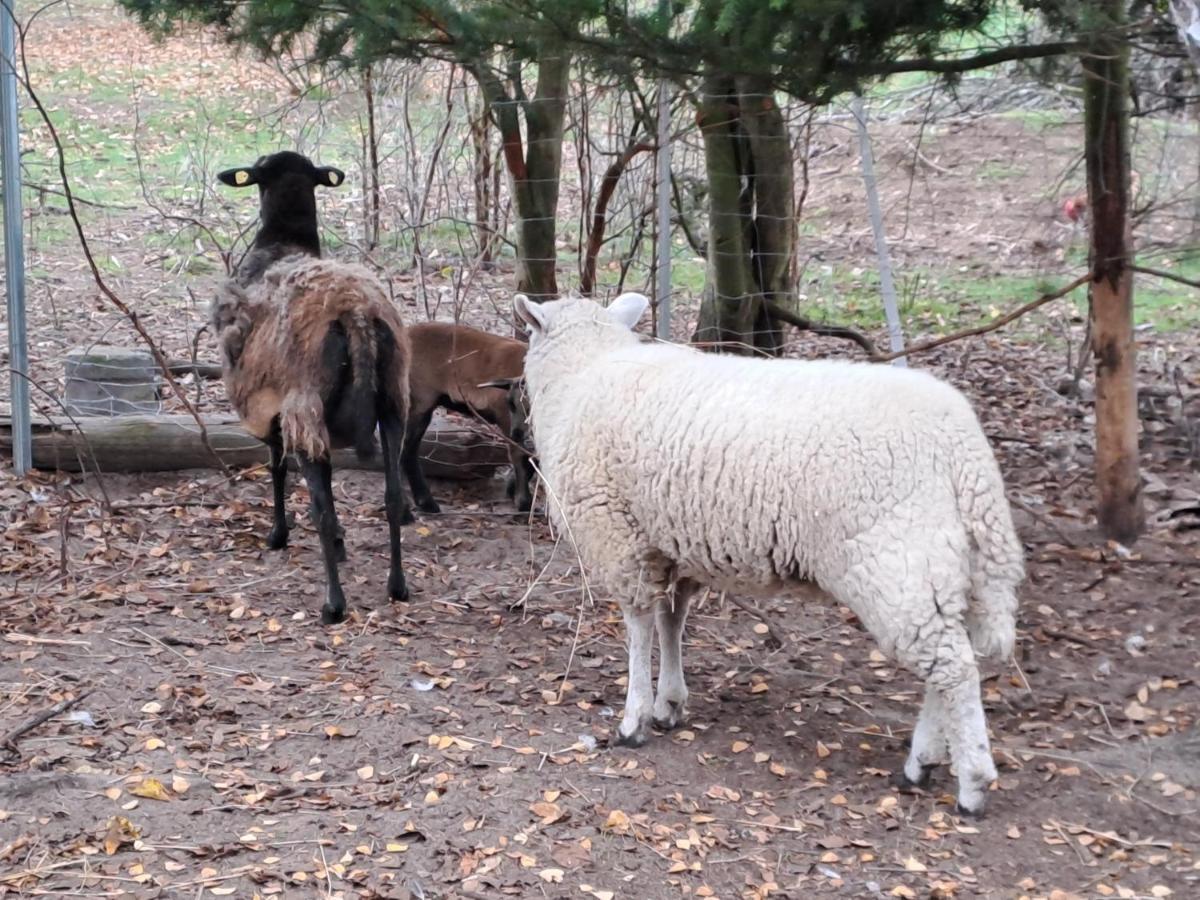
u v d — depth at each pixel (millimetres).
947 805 2510
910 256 6805
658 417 2531
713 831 2395
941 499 2346
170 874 2207
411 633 3117
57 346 4793
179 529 3590
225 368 3293
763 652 3145
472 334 3822
